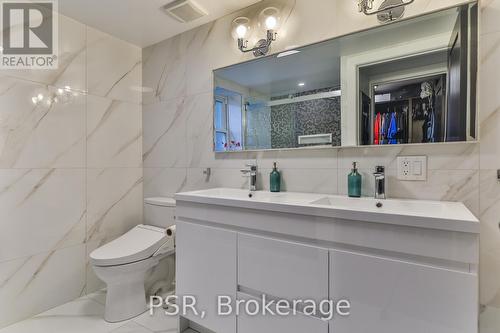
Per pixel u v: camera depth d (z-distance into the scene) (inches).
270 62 66.3
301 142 62.3
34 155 67.3
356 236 38.9
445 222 33.1
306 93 61.5
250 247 48.9
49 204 70.0
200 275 56.2
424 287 34.5
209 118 76.9
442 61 47.6
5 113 62.7
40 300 67.7
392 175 52.1
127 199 88.3
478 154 45.3
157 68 88.8
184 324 61.4
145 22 76.4
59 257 71.8
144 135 92.0
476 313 32.0
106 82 82.7
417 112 49.6
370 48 54.1
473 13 45.1
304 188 62.1
